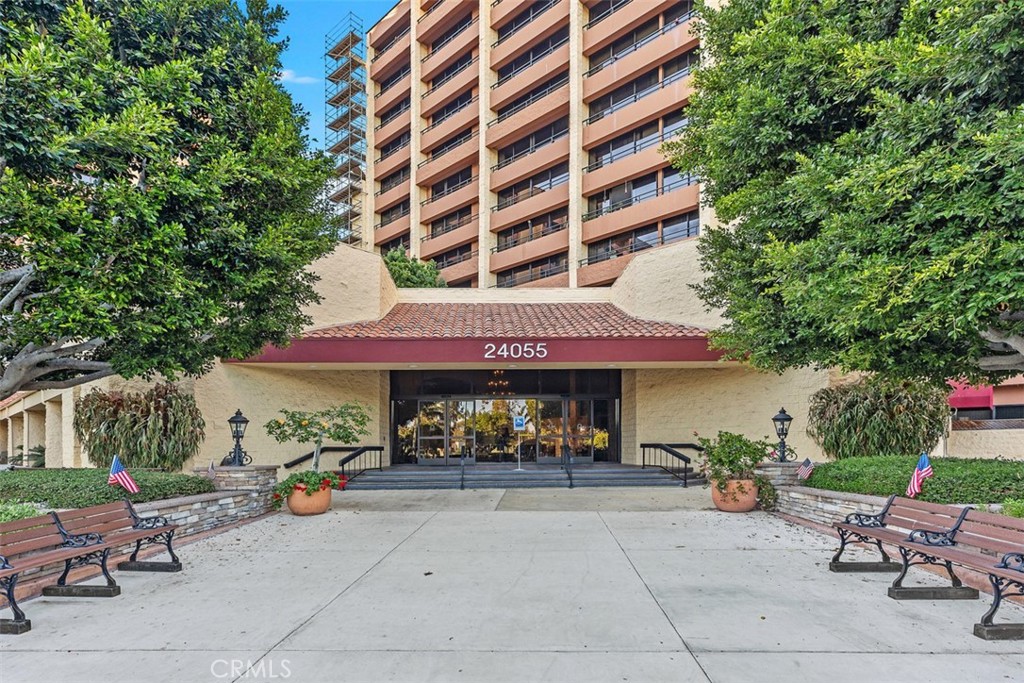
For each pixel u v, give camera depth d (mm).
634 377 17672
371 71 44031
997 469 8148
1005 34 5020
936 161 5227
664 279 15820
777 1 7672
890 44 5961
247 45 8250
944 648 4355
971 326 5586
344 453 16375
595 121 29734
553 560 7027
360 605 5395
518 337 13852
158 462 11852
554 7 31812
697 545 7793
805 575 6340
